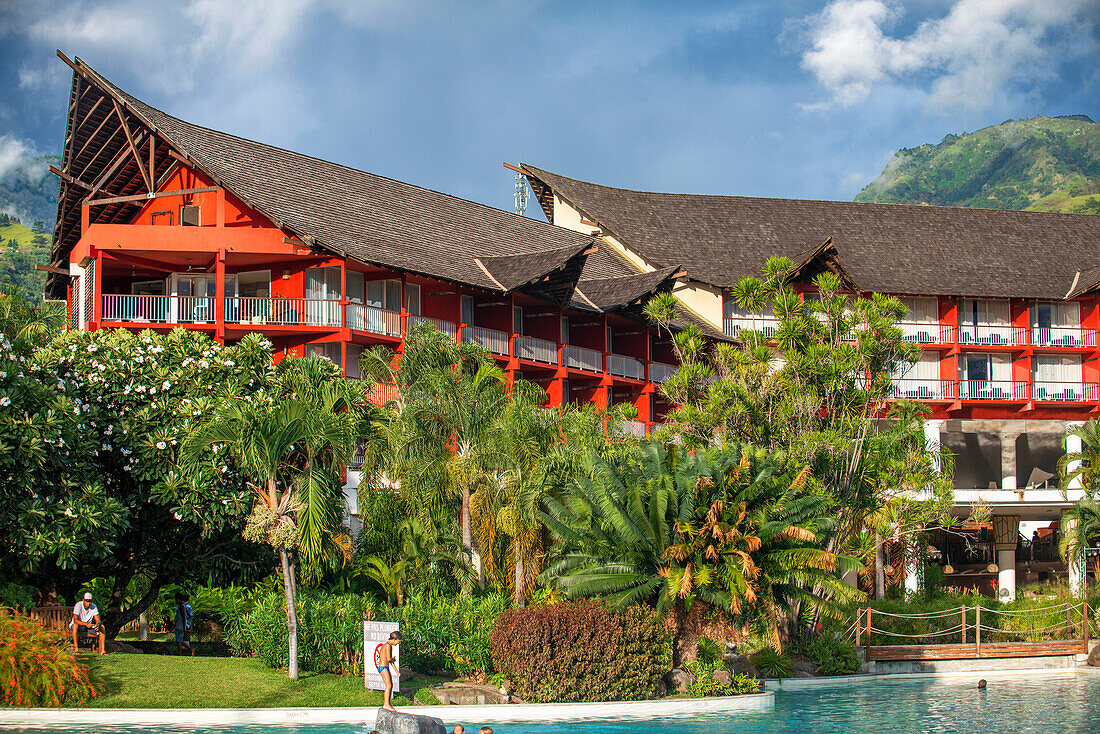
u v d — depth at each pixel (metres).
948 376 56.78
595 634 25.25
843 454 33.41
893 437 34.97
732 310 55.97
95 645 26.00
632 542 26.59
